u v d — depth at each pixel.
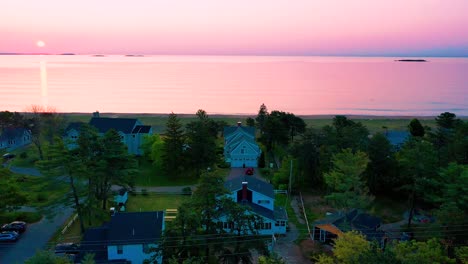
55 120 82.69
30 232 44.31
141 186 62.75
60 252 38.03
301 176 61.00
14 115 92.88
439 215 37.84
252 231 33.03
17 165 72.12
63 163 42.28
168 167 66.62
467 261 29.88
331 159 56.91
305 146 60.88
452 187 40.31
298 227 48.00
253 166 75.50
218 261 32.03
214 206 32.66
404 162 53.72
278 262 27.27
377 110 157.88
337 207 49.41
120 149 49.47
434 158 47.69
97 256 36.84
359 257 22.97
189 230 31.61
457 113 150.75
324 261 30.09
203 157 67.62
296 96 196.88
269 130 83.38
